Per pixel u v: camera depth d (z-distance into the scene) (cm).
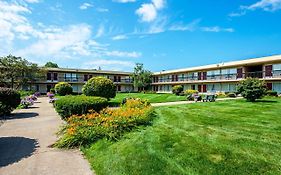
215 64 4209
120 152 619
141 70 5697
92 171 529
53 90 4412
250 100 2041
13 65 4072
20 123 1129
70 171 526
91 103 1123
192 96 2630
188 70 4691
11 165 559
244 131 777
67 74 5316
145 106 1373
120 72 6119
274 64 3147
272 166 482
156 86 5928
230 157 532
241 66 3609
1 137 833
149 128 859
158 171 493
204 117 1101
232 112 1288
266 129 808
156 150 609
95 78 2223
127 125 850
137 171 502
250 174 454
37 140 791
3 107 1392
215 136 711
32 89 4728
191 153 568
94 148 680
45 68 4847
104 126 796
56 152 664
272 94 2806
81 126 796
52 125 1066
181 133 760
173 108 1535
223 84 3969
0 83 4091
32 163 573
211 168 487
